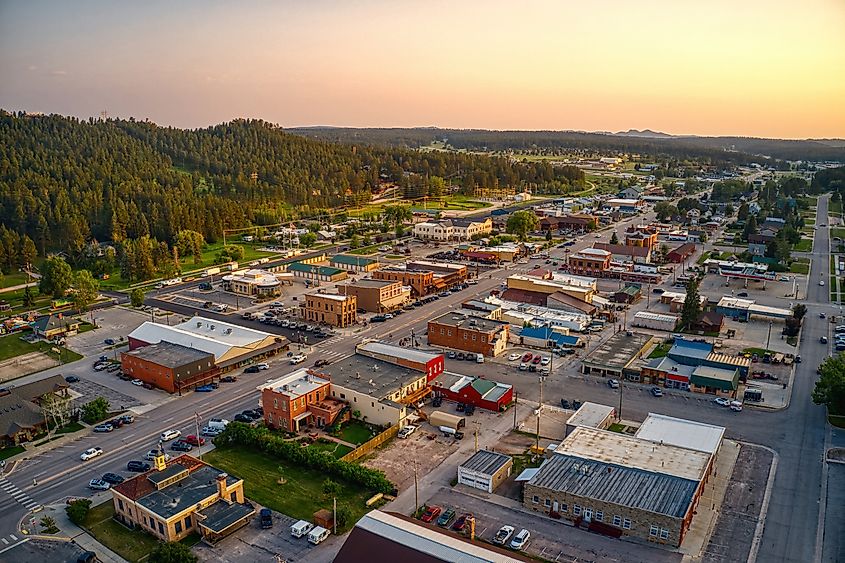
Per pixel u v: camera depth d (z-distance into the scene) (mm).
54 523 71750
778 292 172250
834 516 71250
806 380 111438
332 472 81312
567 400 103688
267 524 70562
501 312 147875
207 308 164000
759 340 133500
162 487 73375
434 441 91000
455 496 76562
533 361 122375
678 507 67688
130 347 131000
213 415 100250
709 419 96562
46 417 96062
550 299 156000
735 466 82375
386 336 138250
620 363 116250
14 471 83875
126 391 109938
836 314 151750
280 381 100438
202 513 70688
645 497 69812
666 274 196375
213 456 86812
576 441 83688
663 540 66812
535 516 72500
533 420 97562
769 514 71688
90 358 127250
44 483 80875
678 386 109062
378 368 107750
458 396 104000
